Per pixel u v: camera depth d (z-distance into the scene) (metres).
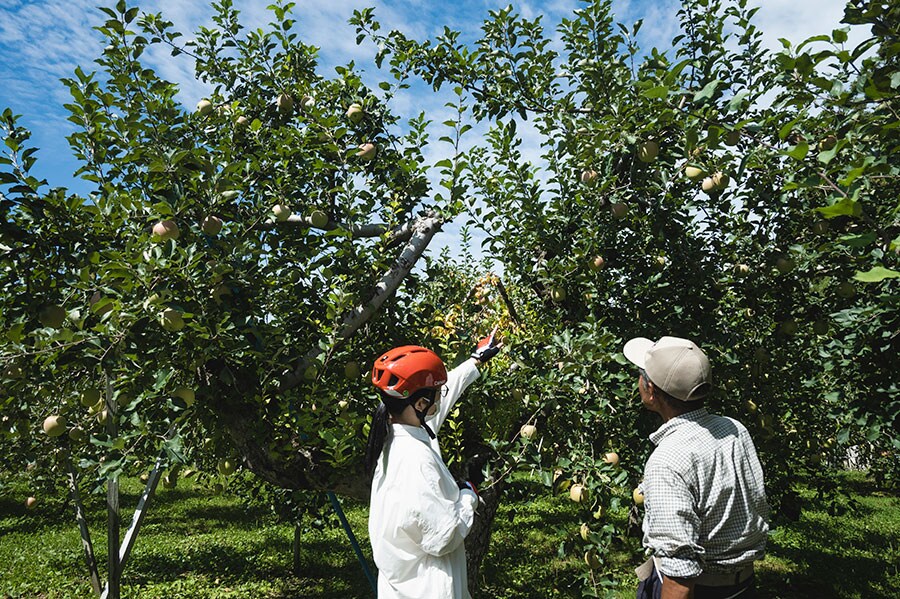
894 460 8.05
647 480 1.98
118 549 5.32
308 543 9.80
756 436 4.96
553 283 4.66
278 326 4.04
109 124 3.71
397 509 2.17
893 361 4.16
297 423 3.36
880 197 3.69
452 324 5.34
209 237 3.59
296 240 4.20
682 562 1.86
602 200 4.54
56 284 3.36
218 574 8.24
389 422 2.38
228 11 4.68
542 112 4.94
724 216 4.81
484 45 4.98
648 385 2.15
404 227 4.52
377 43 5.09
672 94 3.43
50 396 4.49
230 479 7.52
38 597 7.46
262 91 4.97
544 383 3.73
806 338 5.35
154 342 3.22
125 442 3.37
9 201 3.03
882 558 8.19
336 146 4.16
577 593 6.67
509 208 5.12
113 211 3.46
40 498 13.23
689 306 4.74
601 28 4.54
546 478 3.48
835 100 2.72
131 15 3.75
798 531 9.64
